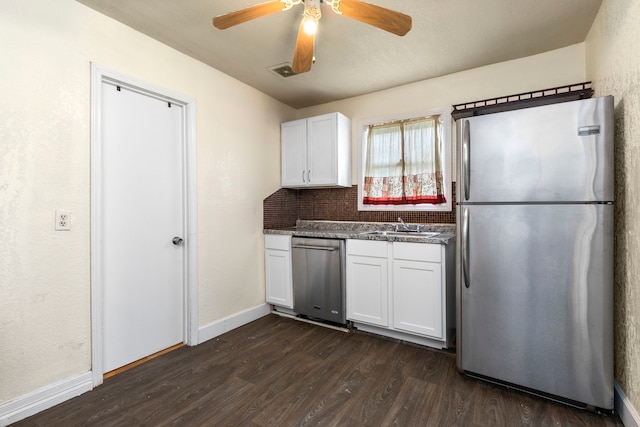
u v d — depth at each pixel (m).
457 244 2.06
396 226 3.20
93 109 1.96
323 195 3.72
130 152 2.26
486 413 1.71
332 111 3.65
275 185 3.54
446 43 2.39
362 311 2.78
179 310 2.59
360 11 1.60
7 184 1.63
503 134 1.88
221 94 2.87
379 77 3.00
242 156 3.09
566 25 2.17
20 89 1.67
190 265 2.59
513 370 1.88
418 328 2.50
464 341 2.04
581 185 1.68
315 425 1.63
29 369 1.71
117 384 2.01
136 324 2.30
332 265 2.92
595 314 1.67
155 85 2.32
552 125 1.75
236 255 3.01
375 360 2.32
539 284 1.80
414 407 1.77
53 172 1.79
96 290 1.97
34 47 1.72
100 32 2.01
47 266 1.77
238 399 1.85
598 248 1.66
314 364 2.27
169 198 2.52
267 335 2.79
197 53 2.54
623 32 1.63
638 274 1.49
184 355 2.41
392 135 3.29
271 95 3.45
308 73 2.90
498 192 1.90
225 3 1.92
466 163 1.98
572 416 1.68
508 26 2.17
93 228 1.95
